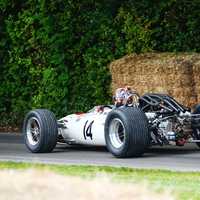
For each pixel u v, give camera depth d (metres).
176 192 31.91
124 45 69.44
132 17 68.94
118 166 42.78
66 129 53.31
